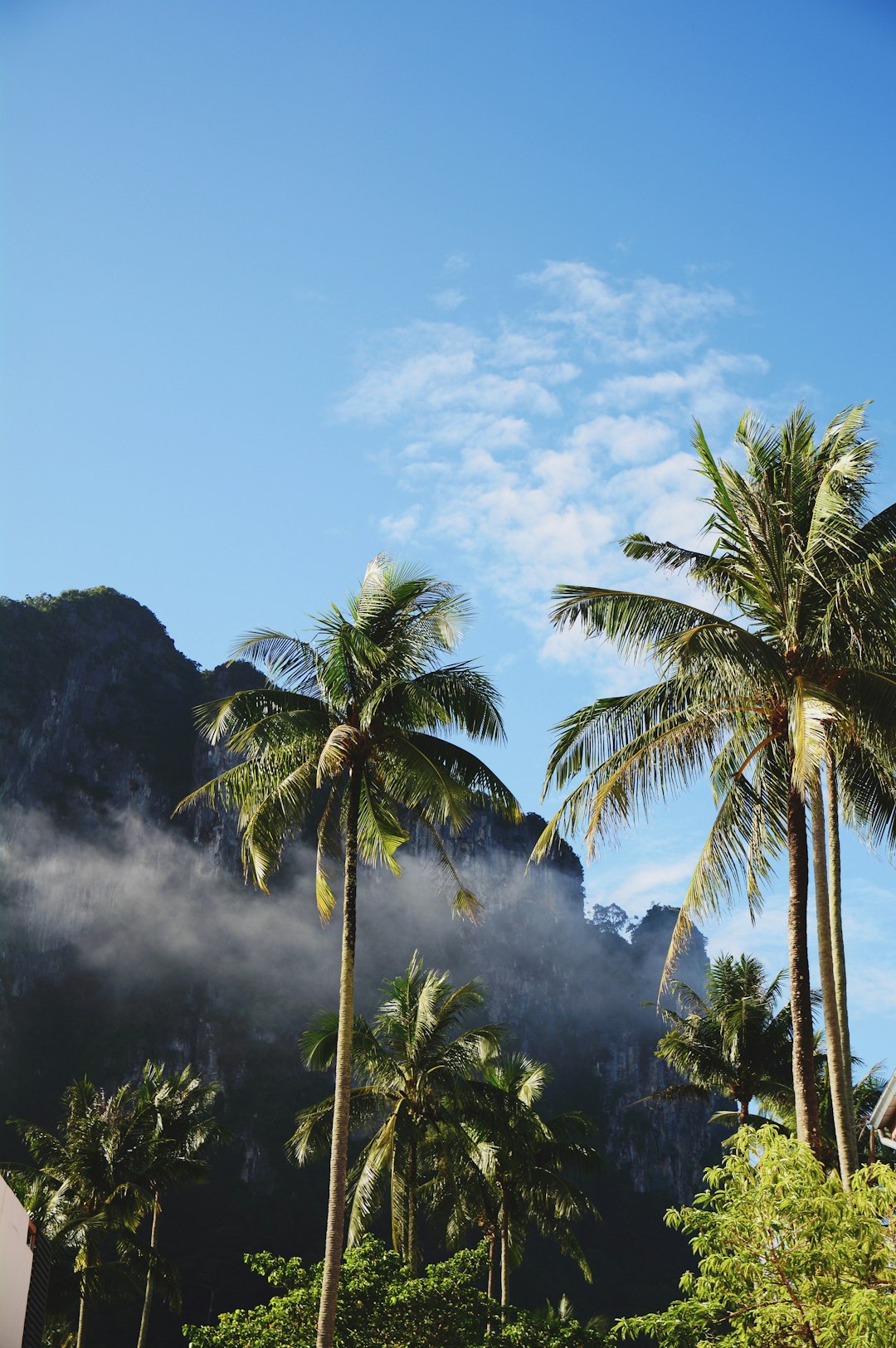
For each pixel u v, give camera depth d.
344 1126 22.53
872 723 18.86
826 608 19.08
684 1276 15.60
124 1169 50.62
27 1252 7.84
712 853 19.69
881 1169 15.45
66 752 196.38
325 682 24.08
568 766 20.20
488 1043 41.34
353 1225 35.44
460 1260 30.55
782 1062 43.50
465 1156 40.34
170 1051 174.12
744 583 19.89
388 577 24.67
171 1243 135.75
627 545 20.16
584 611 19.53
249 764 24.27
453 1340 28.48
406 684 23.55
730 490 19.77
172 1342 117.94
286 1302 28.31
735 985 44.00
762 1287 15.14
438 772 23.17
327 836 24.95
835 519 19.02
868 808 20.75
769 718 19.48
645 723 20.22
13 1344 7.49
